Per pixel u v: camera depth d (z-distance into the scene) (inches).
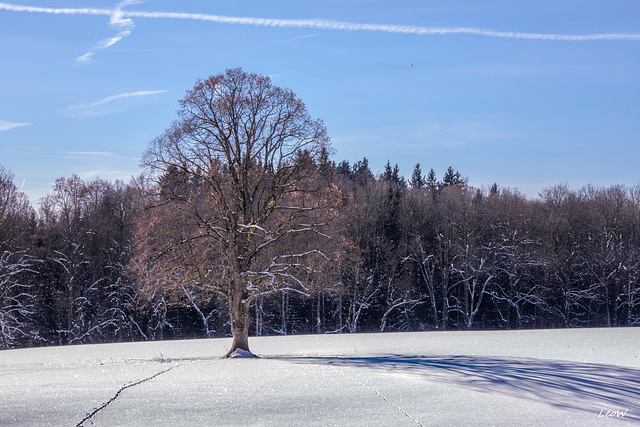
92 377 746.2
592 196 3688.5
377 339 1769.2
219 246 1220.5
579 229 3186.5
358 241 2694.4
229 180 1187.3
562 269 2982.3
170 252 1167.0
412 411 551.5
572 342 1534.2
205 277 1176.2
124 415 530.6
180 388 647.8
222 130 1158.3
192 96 1155.3
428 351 1326.3
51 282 2573.8
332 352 1357.0
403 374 760.3
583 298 3083.2
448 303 2950.3
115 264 2561.5
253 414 537.0
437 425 509.4
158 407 557.9
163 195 1169.4
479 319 3053.6
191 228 1227.2
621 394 642.8
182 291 1256.2
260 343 1689.2
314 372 785.6
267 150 1187.9
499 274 3046.3
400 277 2891.2
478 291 3100.4
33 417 521.7
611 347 1369.3
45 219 2765.7
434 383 683.4
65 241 2623.0
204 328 2647.6
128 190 2437.3
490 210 3201.3
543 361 977.5
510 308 3019.2
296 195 1240.8
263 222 1192.8
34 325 2463.1
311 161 1200.8
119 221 2691.9
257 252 1184.2
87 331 2502.5
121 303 2476.6
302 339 1824.6
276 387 655.8
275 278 1210.0
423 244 3041.3
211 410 549.3
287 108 1185.4
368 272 2785.4
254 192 1190.9
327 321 2891.2
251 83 1176.2
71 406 558.9
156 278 1153.4
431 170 6186.0
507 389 650.8
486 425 509.7
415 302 2822.3
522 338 1710.1
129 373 788.0
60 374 796.0
